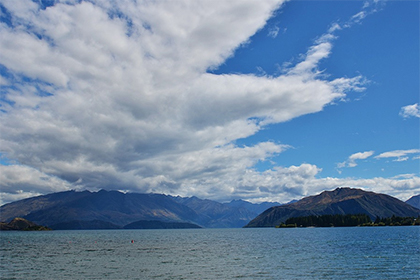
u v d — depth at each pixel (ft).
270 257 300.81
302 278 196.65
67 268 248.32
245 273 216.33
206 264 262.26
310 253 326.03
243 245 475.31
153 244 550.36
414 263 245.04
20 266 261.65
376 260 264.11
